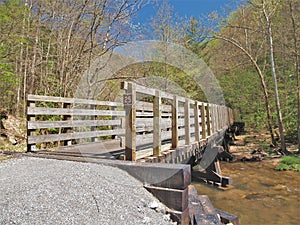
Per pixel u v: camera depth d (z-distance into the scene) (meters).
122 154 3.47
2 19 8.16
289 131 12.69
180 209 2.38
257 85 15.03
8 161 3.74
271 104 13.38
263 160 9.86
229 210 5.23
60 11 9.98
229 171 8.48
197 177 7.40
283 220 4.69
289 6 11.42
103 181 2.71
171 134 4.51
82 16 9.47
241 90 16.33
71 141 5.69
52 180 2.69
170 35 13.77
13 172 3.06
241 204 5.57
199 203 3.27
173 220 2.33
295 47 11.16
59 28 10.02
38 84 11.00
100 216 2.11
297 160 9.05
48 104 8.30
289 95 12.60
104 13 9.27
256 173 8.17
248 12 15.27
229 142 13.12
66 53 9.43
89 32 9.45
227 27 14.87
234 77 16.80
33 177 2.81
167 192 2.45
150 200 2.46
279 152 10.62
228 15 15.99
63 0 9.80
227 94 16.84
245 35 15.98
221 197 6.05
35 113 4.62
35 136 4.64
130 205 2.35
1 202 2.21
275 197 5.95
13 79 8.84
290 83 12.73
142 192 2.55
